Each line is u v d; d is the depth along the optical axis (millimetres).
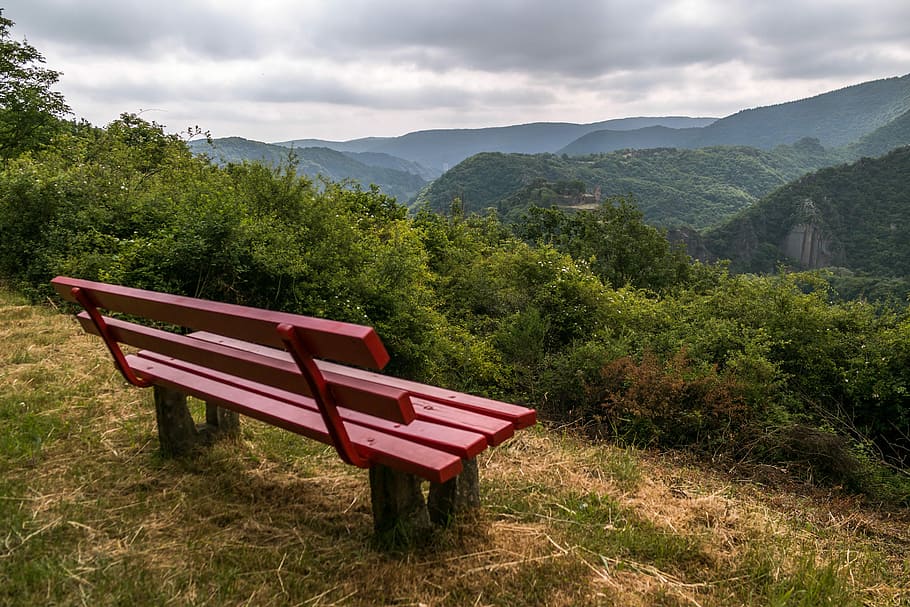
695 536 2902
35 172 8844
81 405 4168
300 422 2469
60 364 5082
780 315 9258
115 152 11023
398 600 2184
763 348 7562
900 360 8109
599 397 6336
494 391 7555
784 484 4754
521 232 35938
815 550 3037
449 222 15547
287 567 2367
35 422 3762
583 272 10086
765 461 5301
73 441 3559
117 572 2270
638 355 7465
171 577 2258
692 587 2459
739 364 6688
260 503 2904
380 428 2400
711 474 4766
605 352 7086
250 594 2180
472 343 8289
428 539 2570
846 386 8195
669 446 5574
